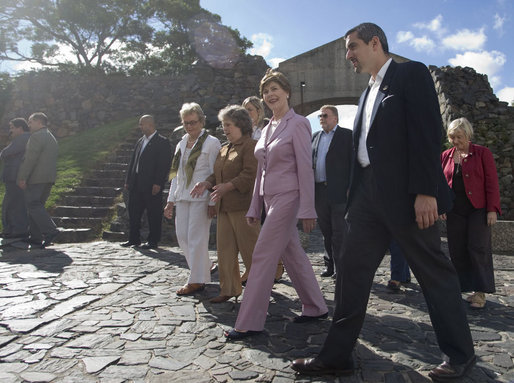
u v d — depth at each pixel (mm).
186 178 3871
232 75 13398
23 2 24328
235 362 2297
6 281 4059
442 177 2096
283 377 2125
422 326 2941
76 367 2199
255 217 3021
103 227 7859
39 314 3066
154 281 4172
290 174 2752
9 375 2094
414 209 1997
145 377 2098
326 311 3057
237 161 3506
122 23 27109
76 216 8266
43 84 18047
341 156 4414
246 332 2654
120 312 3148
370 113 2178
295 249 3004
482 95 12680
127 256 5555
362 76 16234
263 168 2861
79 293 3654
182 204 3947
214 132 9555
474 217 3604
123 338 2621
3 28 24688
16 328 2756
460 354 2041
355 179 2246
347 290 2150
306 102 16375
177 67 30297
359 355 2406
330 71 16328
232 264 3523
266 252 2697
